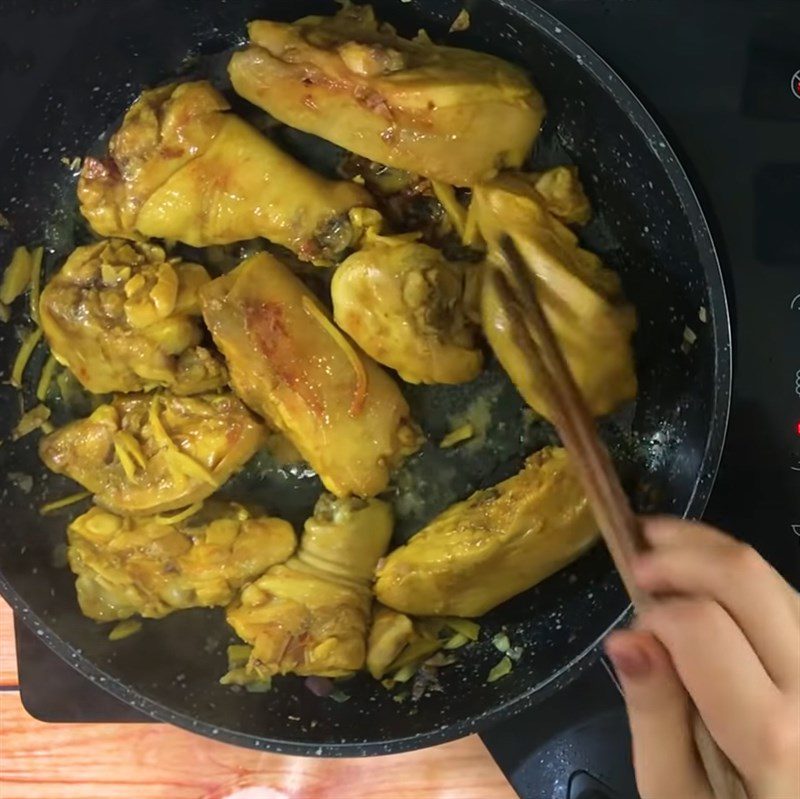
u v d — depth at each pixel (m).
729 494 0.33
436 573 0.35
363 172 0.36
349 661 0.35
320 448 0.35
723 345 0.29
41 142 0.36
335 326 0.35
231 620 0.36
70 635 0.36
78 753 0.38
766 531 0.33
